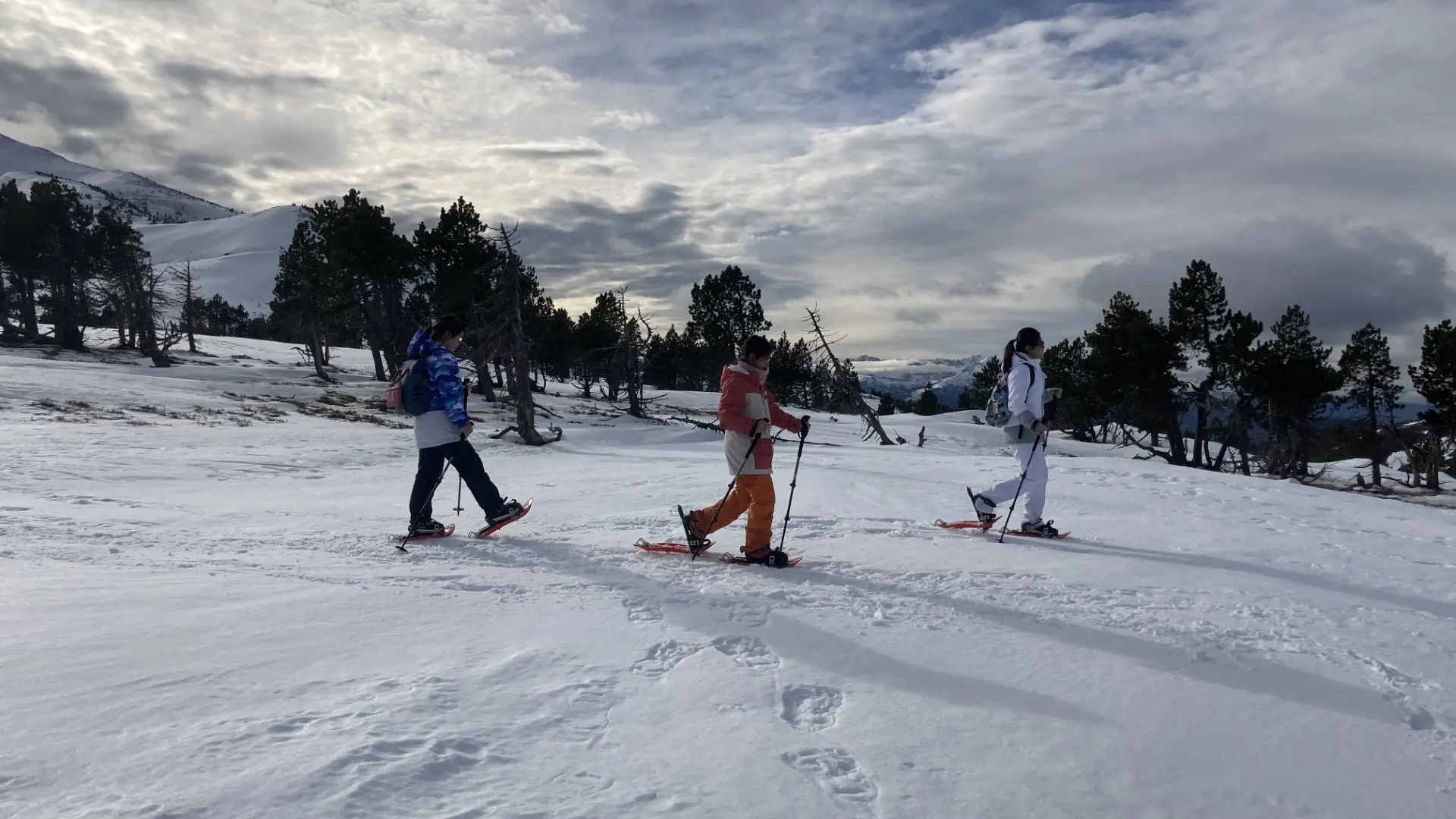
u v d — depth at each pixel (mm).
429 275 43969
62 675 2855
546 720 2705
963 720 2957
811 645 3738
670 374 77750
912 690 3232
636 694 3033
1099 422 49281
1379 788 2592
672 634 3801
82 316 58625
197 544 6438
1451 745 2936
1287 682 3479
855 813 2240
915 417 58031
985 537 6855
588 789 2250
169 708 2598
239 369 50406
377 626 3719
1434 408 35656
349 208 45938
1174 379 40719
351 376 55531
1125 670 3547
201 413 29062
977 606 4504
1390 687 3457
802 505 8742
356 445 22156
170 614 3795
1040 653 3736
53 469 13141
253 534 7070
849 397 39500
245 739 2381
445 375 6570
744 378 5590
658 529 7340
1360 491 31688
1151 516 8289
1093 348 43125
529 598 4426
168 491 11766
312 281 53094
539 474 14859
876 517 7859
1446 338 34000
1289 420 38750
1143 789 2510
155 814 1935
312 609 3984
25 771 2119
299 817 1967
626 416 42312
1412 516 9266
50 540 6402
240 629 3562
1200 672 3564
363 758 2281
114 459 15031
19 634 3354
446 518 8445
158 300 56562
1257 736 2934
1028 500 6961
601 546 6293
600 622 3967
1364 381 45281
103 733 2391
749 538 5570
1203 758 2738
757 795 2295
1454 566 6191
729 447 5598
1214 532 7305
